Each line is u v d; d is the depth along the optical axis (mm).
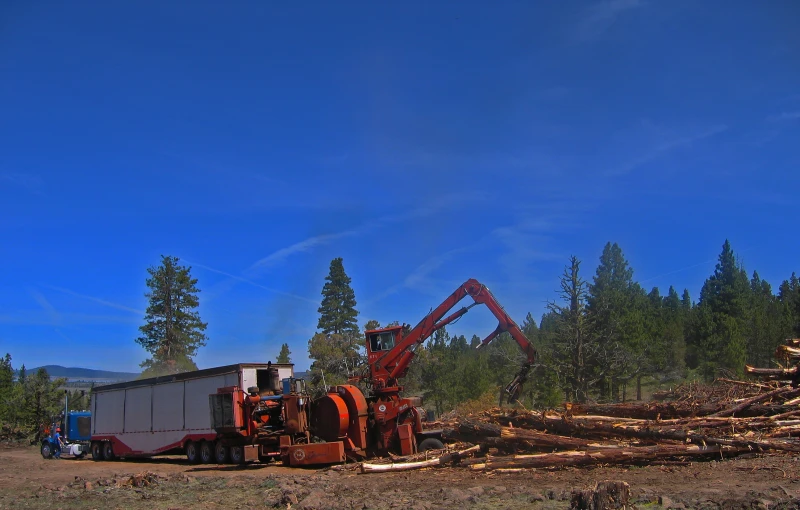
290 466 21188
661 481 12430
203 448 24219
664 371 51219
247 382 22953
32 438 44250
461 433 18375
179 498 14477
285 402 21469
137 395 27703
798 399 16016
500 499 11859
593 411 18234
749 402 16203
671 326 55688
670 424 15758
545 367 36188
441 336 66000
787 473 11938
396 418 20516
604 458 14594
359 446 20578
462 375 49406
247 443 22625
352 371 44375
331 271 55969
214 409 22938
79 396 47188
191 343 48594
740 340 45344
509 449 17453
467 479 15016
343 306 55375
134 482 17125
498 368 47656
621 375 38375
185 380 25281
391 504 11922
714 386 19562
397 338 23453
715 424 15477
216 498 14219
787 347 18453
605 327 38406
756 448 13789
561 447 16344
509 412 18828
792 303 57344
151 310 47969
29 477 21812
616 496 9719
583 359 36219
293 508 12281
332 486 15031
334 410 20641
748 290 68875
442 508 11203
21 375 51906
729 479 12000
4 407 46469
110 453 29000
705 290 63250
